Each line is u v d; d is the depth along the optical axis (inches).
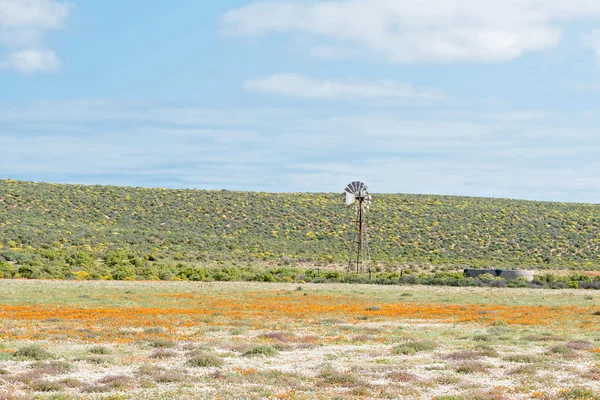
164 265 3577.8
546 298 2330.2
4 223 4436.5
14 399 740.0
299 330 1414.9
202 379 877.8
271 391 806.5
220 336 1307.8
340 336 1314.0
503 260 4581.7
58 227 4569.4
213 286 2672.2
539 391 809.5
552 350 1119.0
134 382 846.5
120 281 2874.0
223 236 5002.5
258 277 3127.5
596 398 768.3
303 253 4589.1
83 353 1071.6
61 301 1923.0
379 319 1651.1
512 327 1493.6
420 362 1024.2
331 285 2866.6
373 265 4119.1
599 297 2377.0
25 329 1333.7
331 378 874.1
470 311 1849.2
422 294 2455.7
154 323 1473.9
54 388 804.6
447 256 4685.0
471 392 804.0
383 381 874.8
